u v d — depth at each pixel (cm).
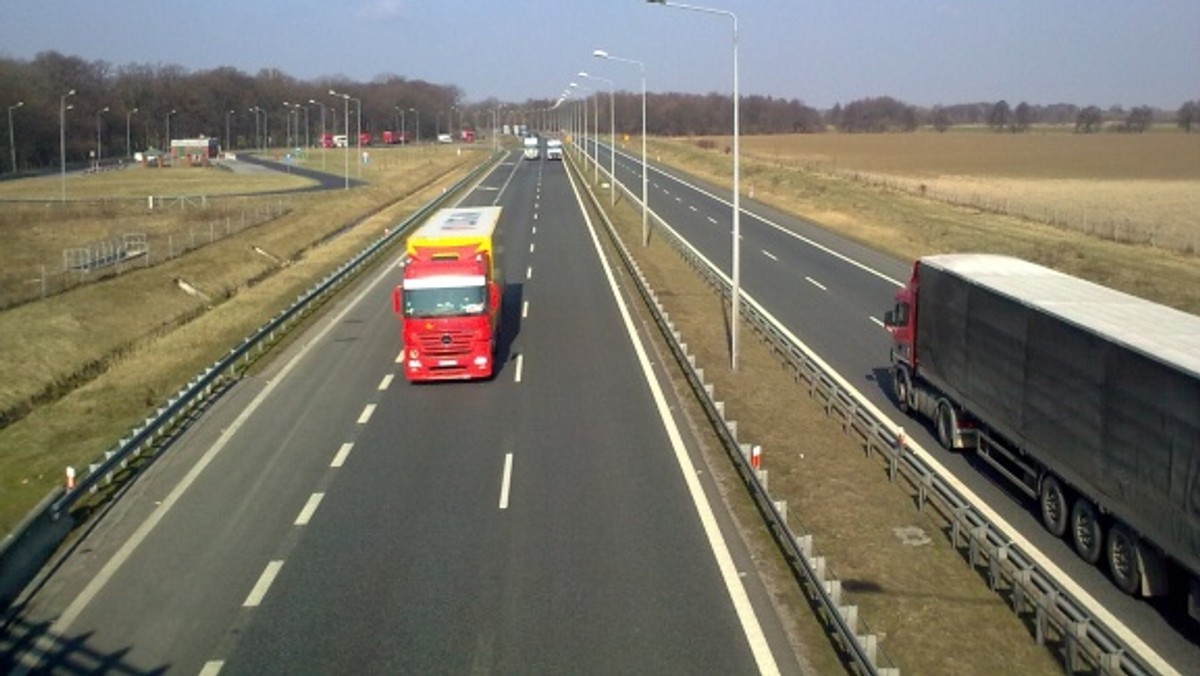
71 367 3200
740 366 2673
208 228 5997
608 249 4966
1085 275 4016
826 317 3309
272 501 1719
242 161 13462
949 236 5134
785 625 1259
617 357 2778
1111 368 1384
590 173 9650
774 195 7638
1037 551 1523
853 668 1148
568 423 2161
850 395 2377
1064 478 1520
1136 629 1280
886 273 4206
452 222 2988
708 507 1662
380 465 1898
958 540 1517
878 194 7275
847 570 1433
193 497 1750
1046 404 1577
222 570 1445
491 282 2636
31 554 1461
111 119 14912
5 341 3178
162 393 2592
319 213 6731
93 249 5081
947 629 1266
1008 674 1159
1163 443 1260
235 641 1236
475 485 1780
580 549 1496
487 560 1459
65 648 1234
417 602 1329
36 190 8706
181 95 17350
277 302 3812
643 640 1219
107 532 1605
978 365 1839
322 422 2194
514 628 1252
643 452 1956
